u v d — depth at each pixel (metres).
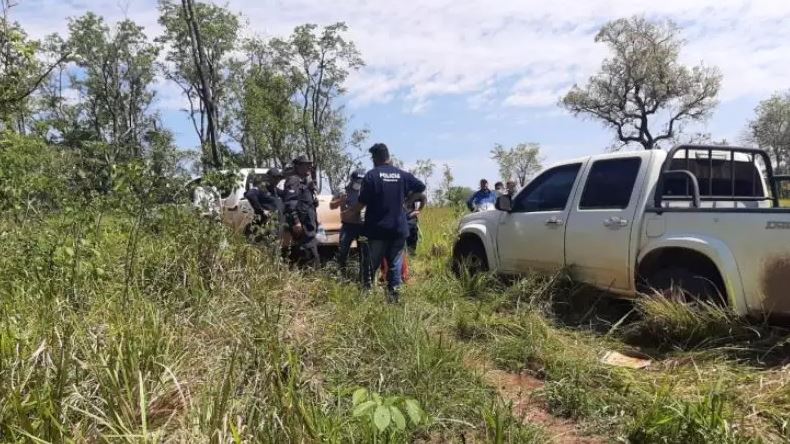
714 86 45.50
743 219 4.89
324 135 39.25
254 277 5.48
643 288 5.70
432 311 5.65
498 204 7.18
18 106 5.45
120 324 3.71
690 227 5.27
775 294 4.69
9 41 5.01
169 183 5.63
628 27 46.22
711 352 4.58
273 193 7.74
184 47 33.00
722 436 3.17
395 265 6.62
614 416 3.68
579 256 6.27
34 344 3.37
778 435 3.38
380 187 6.46
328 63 38.84
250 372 3.41
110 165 5.20
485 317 5.54
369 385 3.86
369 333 4.66
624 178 6.00
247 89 36.72
